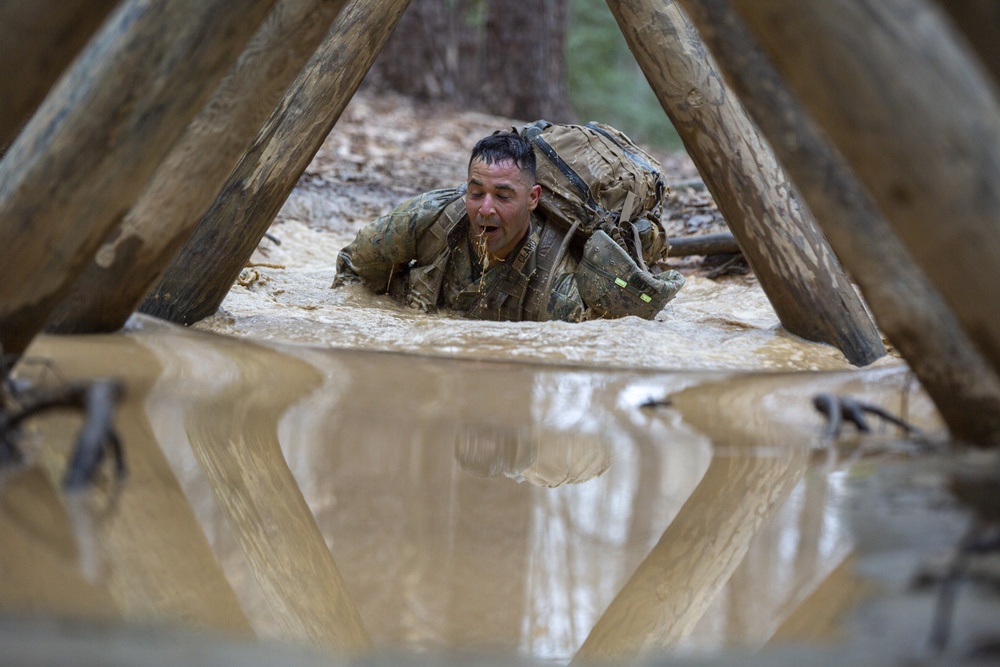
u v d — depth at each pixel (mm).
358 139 30719
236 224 10750
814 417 7641
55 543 4477
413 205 13258
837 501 5734
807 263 11086
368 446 6578
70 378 7078
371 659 3926
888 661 3828
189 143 8648
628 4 11133
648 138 61938
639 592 4594
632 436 7109
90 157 6785
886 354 11016
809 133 6801
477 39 43312
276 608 4273
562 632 4215
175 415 6680
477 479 6023
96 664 3502
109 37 6746
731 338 11086
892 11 4707
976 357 6371
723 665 3926
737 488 6020
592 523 5477
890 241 6578
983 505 5383
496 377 8461
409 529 5234
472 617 4320
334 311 12320
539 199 13109
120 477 5395
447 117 37094
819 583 4605
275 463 6027
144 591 4203
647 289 12539
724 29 7012
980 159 4707
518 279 12812
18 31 5934
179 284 10523
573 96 60938
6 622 3738
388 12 11461
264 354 8812
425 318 12312
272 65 8719
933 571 4539
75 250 7004
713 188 11430
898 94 4723
